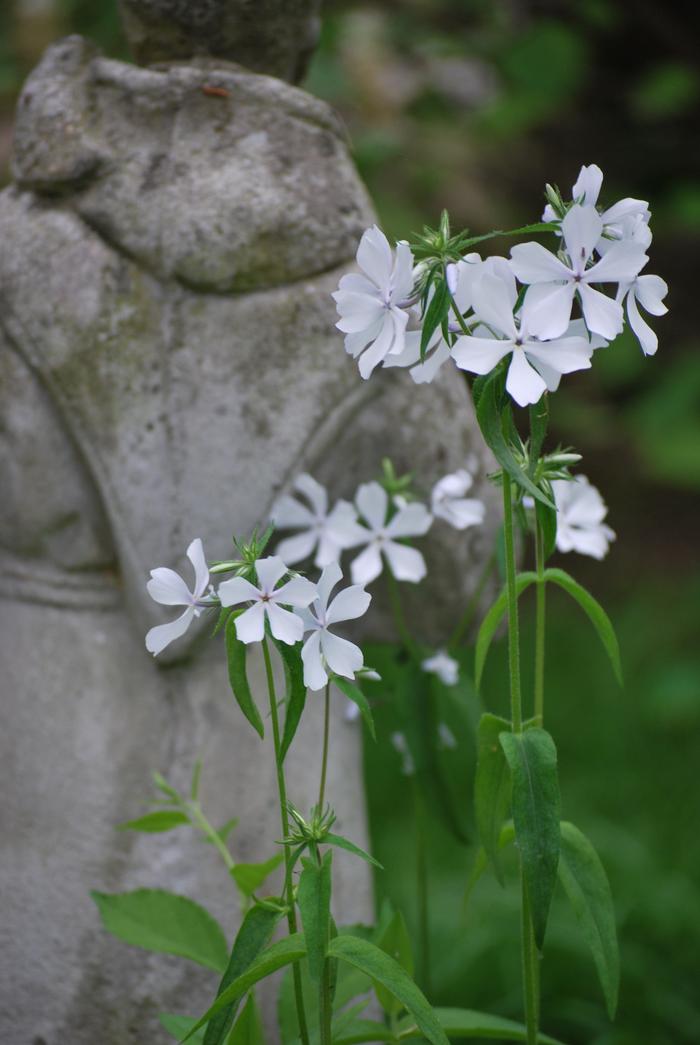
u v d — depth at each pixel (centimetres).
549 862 60
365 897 74
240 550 60
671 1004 90
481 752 64
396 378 71
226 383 69
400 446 72
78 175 70
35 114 71
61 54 71
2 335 71
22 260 70
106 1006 71
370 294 60
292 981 69
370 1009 73
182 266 69
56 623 72
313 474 71
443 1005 92
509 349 58
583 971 94
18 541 72
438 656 76
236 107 70
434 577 75
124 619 71
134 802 71
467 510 72
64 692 71
